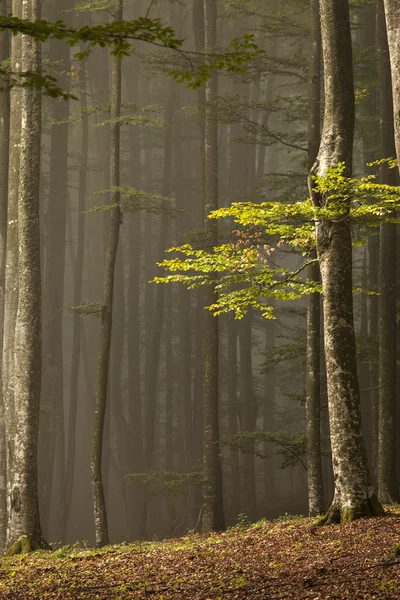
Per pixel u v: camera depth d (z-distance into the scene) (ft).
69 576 34.86
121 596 28.89
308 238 45.65
